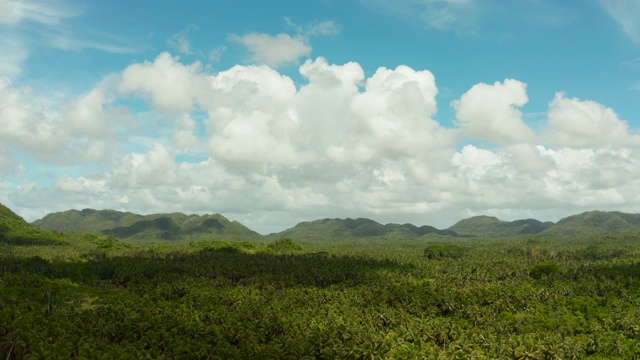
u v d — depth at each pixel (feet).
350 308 479.82
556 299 525.75
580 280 619.26
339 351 355.77
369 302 513.04
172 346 353.92
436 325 414.41
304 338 379.14
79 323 401.29
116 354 324.80
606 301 515.50
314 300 514.27
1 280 598.75
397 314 458.50
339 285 607.37
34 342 343.46
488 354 358.43
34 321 398.01
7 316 397.80
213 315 437.99
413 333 404.36
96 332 380.99
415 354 352.69
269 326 407.23
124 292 574.97
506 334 410.72
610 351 384.68
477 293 539.70
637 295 539.70
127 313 430.61
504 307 495.82
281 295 549.54
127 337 383.24
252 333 388.57
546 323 440.04
